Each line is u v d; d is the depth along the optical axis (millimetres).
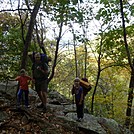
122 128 11734
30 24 12164
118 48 16281
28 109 9508
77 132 9203
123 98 20203
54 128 8727
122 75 22359
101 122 10984
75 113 10891
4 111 9031
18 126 8375
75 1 9438
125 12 13281
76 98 9773
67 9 9703
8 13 17562
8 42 13492
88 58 24828
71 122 9688
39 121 8820
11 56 13320
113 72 22328
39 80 9789
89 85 9781
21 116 9000
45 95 9922
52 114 10000
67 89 34250
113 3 13836
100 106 21266
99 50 17688
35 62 9758
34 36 20203
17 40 13789
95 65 26031
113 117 19422
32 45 17594
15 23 17844
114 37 15336
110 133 10383
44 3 10500
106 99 19281
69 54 27688
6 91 12477
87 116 10977
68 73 32375
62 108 11555
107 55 17531
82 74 27438
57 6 9727
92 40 19594
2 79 12766
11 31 14250
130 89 16797
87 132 9539
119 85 20031
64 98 16422
